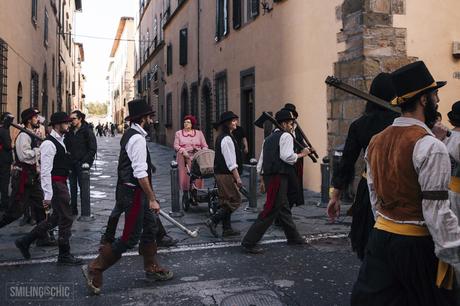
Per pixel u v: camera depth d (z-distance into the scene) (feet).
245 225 25.36
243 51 52.39
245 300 14.83
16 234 23.59
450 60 32.19
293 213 28.32
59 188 18.22
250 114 52.24
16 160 21.49
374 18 30.55
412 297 8.54
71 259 18.61
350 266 18.24
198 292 15.57
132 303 14.69
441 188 7.97
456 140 14.11
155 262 16.69
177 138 31.27
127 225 15.19
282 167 19.80
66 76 120.88
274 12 44.01
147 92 133.49
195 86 73.92
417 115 8.87
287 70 41.50
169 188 40.68
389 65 30.76
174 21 90.79
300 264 18.54
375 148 9.27
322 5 35.27
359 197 11.50
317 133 36.35
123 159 15.42
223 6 59.52
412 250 8.43
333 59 33.88
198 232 23.88
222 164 22.29
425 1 31.55
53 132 18.15
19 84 48.70
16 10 46.47
